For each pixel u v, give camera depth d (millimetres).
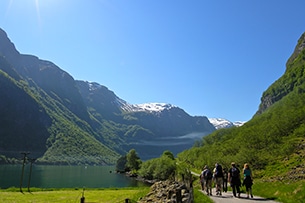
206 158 114812
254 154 74125
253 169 65875
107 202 37594
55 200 42750
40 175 164000
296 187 26750
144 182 136125
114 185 119062
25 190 59656
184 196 19906
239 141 107000
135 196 30406
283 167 54781
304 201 22375
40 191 58812
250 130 117375
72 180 141375
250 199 24000
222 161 90875
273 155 70375
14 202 39562
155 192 23984
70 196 48031
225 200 23219
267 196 27266
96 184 123000
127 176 180875
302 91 180500
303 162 51812
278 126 90750
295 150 66562
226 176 32375
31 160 64312
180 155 190375
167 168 125000
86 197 46281
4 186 101188
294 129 85812
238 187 25531
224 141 160375
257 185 36781
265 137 87812
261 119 153750
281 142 79688
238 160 78562
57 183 122375
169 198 18844
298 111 95688
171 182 25922
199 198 24125
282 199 23484
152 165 144625
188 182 27656
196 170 122125
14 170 191375
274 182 36625
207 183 27906
